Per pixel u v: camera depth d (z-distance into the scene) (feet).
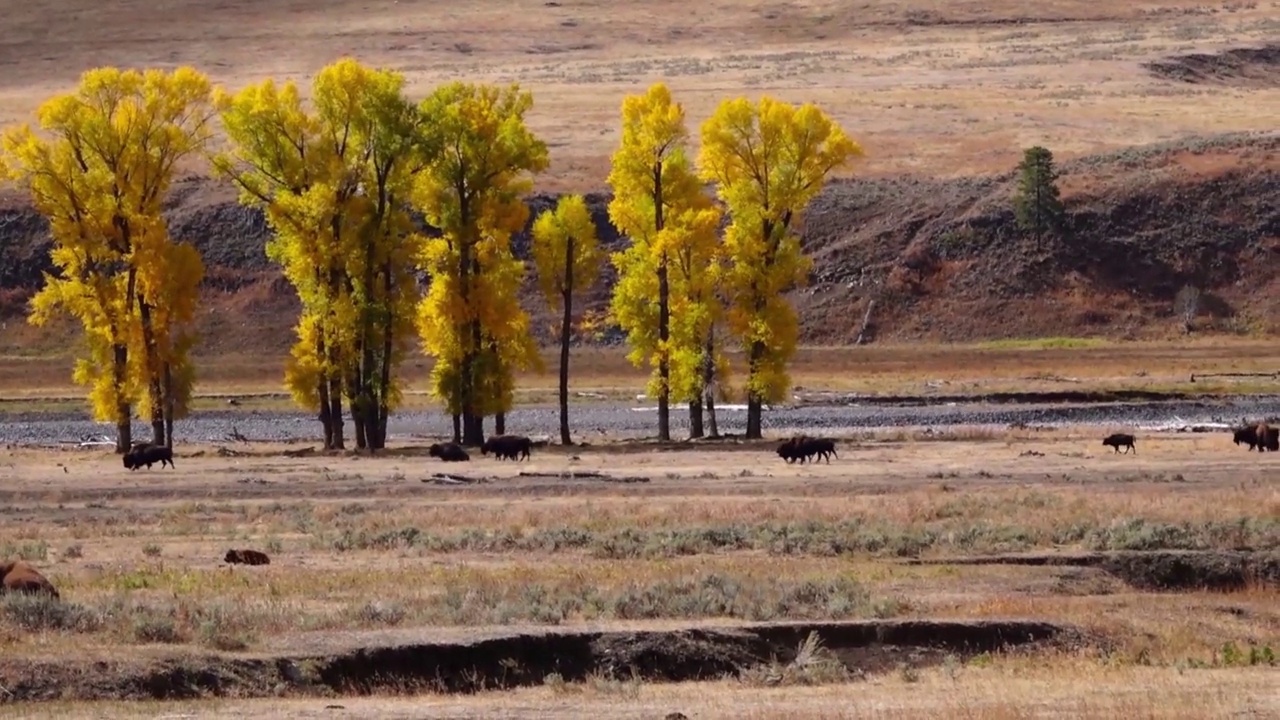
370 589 225.15
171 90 500.33
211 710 156.97
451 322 506.07
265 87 493.36
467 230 505.66
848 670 189.78
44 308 492.95
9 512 335.47
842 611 213.46
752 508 325.21
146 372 494.18
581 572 242.17
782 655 195.93
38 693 162.50
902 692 170.71
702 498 350.43
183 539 288.71
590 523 302.45
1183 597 241.35
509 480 392.47
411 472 417.08
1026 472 402.52
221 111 502.38
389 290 505.25
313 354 500.74
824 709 155.43
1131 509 315.78
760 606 211.61
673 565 251.39
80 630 188.14
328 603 212.84
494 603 209.97
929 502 327.88
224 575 238.89
